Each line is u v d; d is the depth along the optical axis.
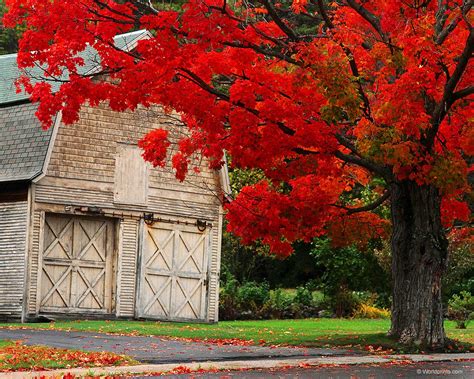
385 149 20.19
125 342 21.88
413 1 21.25
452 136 22.34
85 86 20.02
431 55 20.28
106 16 19.66
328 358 19.34
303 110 20.58
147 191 32.34
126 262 31.77
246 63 20.38
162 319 32.38
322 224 23.69
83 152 31.09
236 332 26.12
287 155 21.83
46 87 20.23
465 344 22.59
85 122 31.19
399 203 22.83
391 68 20.69
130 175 32.00
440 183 21.00
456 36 21.16
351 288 42.31
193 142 22.28
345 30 21.14
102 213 31.30
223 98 20.81
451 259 37.84
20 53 19.89
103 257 31.53
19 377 15.25
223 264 44.44
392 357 19.98
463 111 22.17
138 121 32.28
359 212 24.17
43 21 19.61
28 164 30.28
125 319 31.59
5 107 32.09
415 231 22.53
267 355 19.86
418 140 21.22
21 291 29.64
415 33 20.00
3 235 30.42
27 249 29.73
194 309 33.25
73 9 19.56
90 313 31.06
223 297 37.88
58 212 30.48
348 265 41.09
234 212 23.19
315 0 23.12
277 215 22.81
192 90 20.31
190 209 33.34
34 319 29.72
